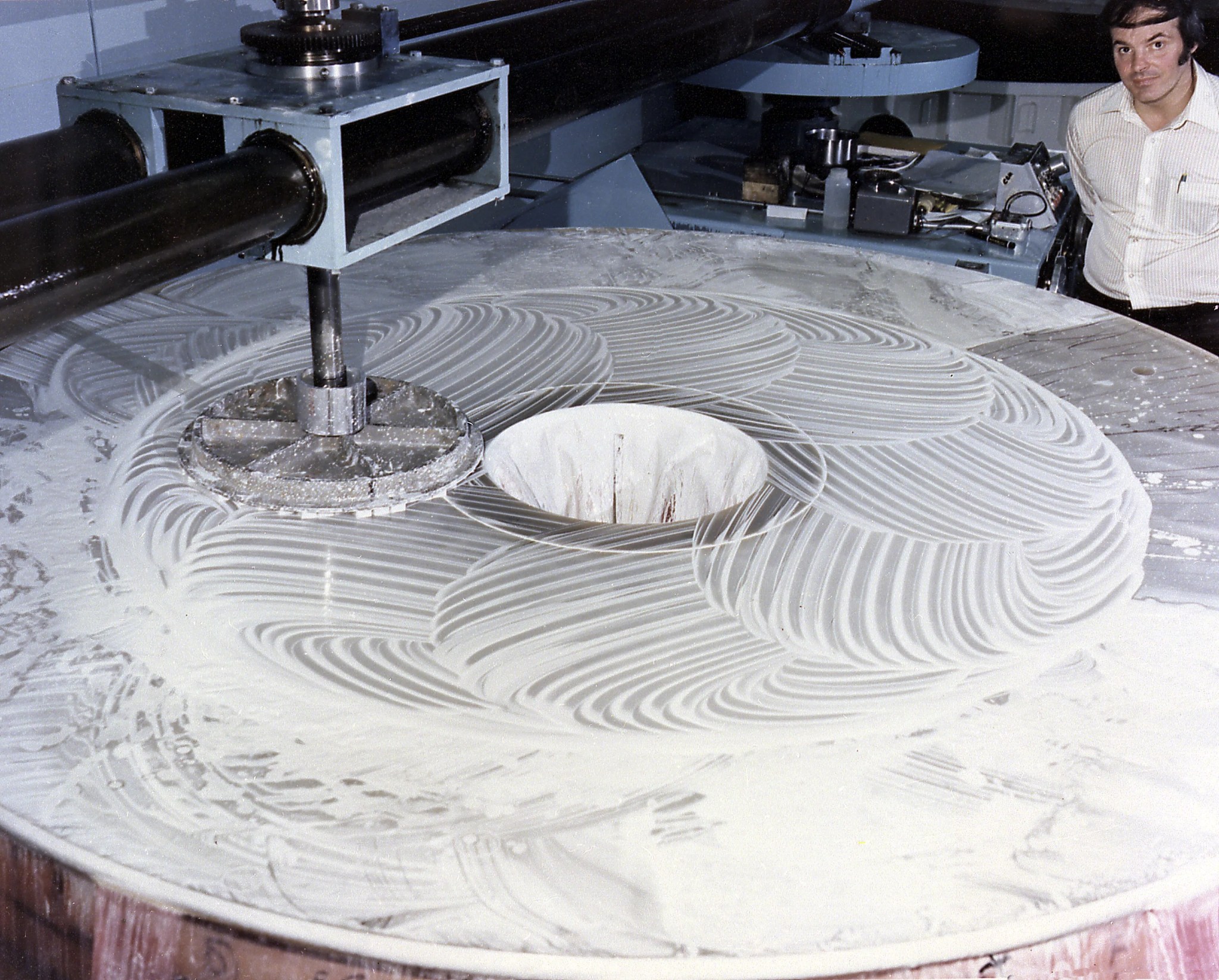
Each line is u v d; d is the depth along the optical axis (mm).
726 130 4453
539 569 1452
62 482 1597
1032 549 1508
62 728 1156
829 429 1803
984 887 1002
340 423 1650
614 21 2598
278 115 1306
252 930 943
